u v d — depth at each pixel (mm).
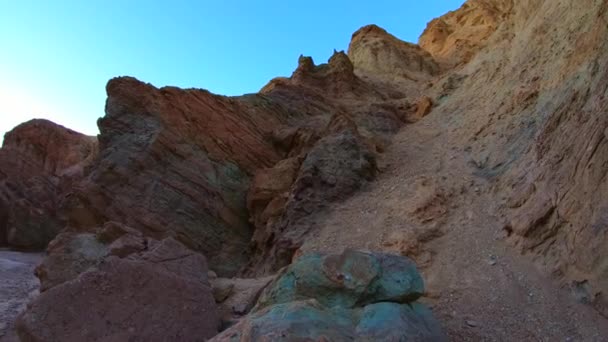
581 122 7473
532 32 14648
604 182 6301
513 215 8008
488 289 6770
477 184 10250
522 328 5906
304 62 24656
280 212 12875
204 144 15266
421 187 10820
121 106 15305
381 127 17969
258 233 13281
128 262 7113
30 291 13984
